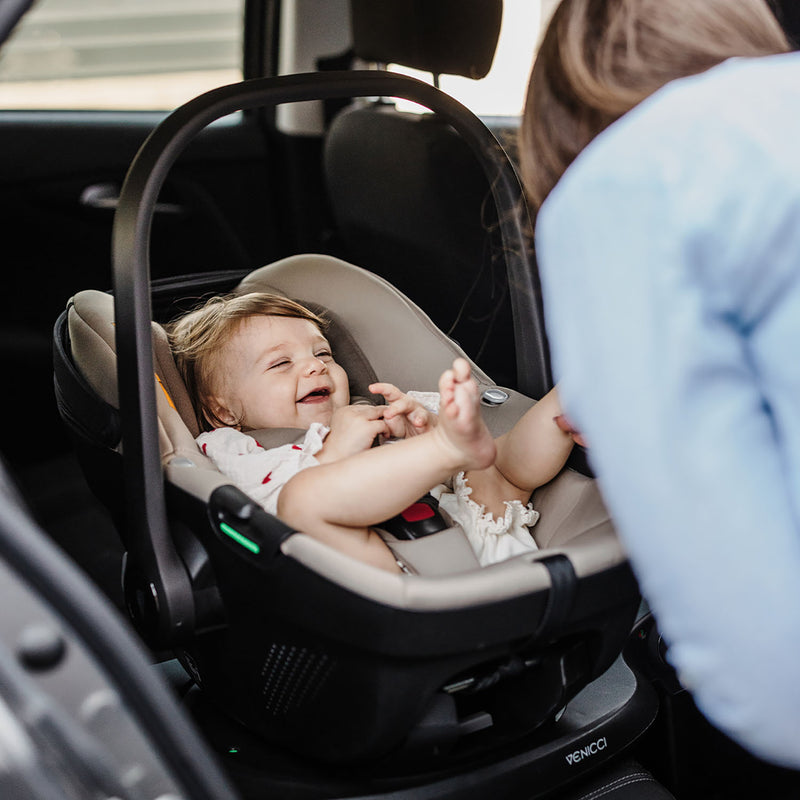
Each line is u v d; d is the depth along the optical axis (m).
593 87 0.55
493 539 1.18
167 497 1.06
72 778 0.53
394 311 1.51
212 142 2.07
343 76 1.08
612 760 1.15
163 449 1.12
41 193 1.83
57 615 0.53
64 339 1.24
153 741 0.56
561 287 0.49
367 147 1.77
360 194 1.85
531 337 1.31
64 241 1.88
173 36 2.00
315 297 1.53
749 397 0.47
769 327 0.46
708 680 0.49
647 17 0.53
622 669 1.24
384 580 0.85
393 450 1.03
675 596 0.48
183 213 2.04
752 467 0.46
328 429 1.29
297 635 0.95
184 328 1.42
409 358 1.47
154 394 0.99
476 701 1.10
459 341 1.77
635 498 0.47
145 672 0.56
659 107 0.49
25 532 0.52
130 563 1.05
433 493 1.26
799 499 0.47
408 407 1.18
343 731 0.96
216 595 1.03
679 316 0.45
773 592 0.46
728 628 0.47
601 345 0.47
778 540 0.46
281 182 2.21
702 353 0.45
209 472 1.05
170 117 0.98
